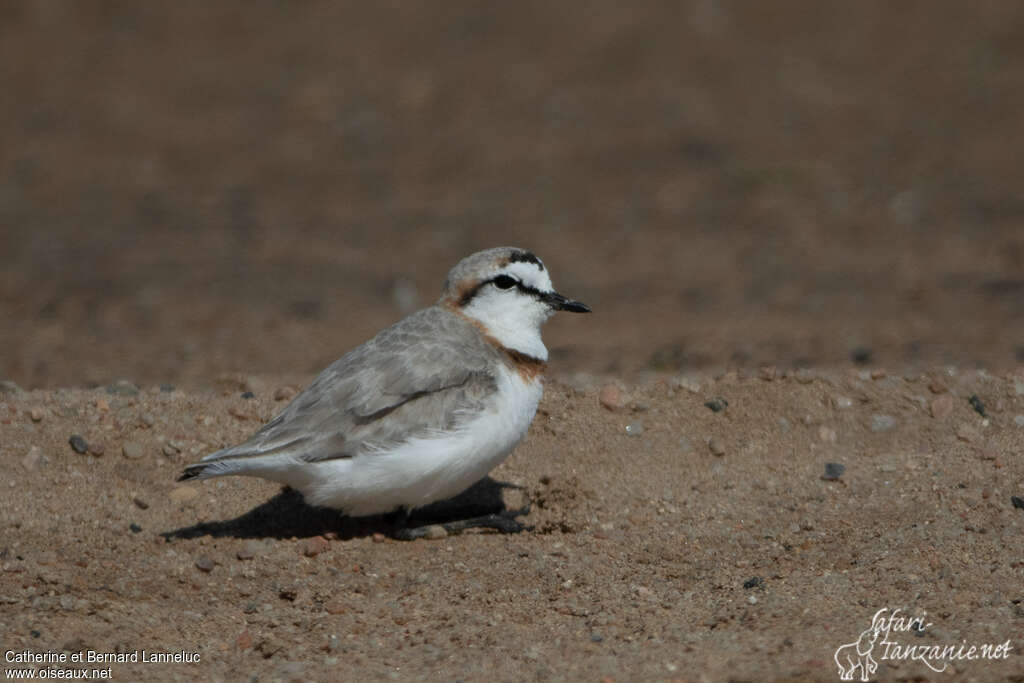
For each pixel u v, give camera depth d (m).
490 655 7.73
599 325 18.33
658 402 10.99
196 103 31.11
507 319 9.36
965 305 18.64
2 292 20.30
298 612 8.41
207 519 9.60
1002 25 34.12
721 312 18.88
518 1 36.41
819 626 7.80
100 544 9.09
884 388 11.05
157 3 36.59
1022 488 9.49
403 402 8.84
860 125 28.66
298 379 12.02
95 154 28.36
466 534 9.48
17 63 33.00
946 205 24.19
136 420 10.48
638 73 31.98
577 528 9.50
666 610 8.28
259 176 27.33
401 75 32.22
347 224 24.48
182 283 20.94
